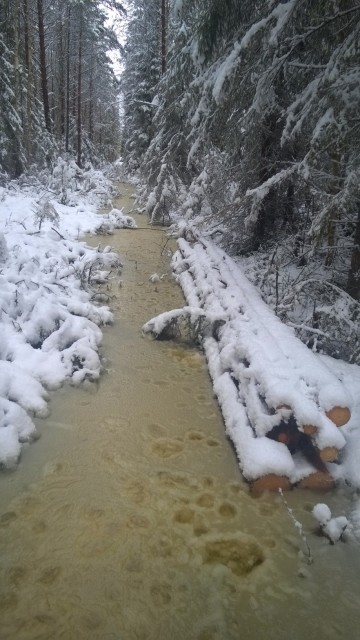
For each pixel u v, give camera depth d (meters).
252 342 4.57
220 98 6.90
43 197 13.02
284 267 8.11
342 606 2.60
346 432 4.03
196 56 8.20
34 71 23.02
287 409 3.61
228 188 10.88
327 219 5.39
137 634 2.38
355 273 6.18
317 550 2.97
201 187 11.77
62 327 5.48
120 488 3.41
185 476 3.59
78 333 5.51
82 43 26.83
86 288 7.55
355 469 3.59
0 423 3.78
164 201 14.65
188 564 2.80
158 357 5.68
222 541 2.99
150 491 3.40
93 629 2.39
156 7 21.19
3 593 2.55
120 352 5.71
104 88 39.94
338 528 3.03
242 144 8.74
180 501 3.32
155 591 2.62
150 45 22.98
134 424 4.24
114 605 2.52
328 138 5.21
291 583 2.72
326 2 5.61
